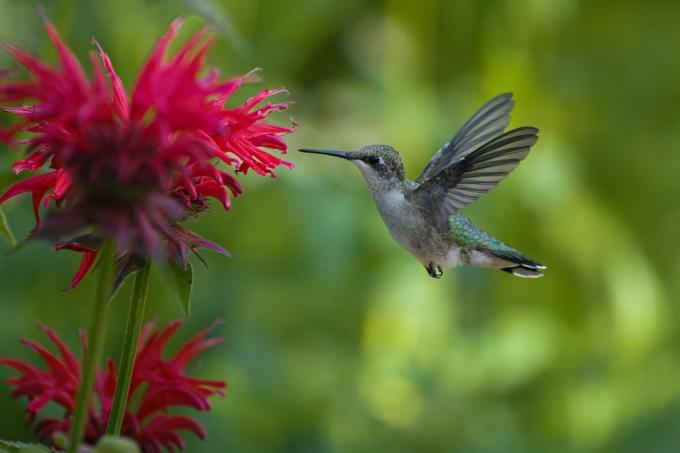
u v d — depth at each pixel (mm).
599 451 9633
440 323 9523
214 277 8852
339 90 9992
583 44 11625
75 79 3439
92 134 3533
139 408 4715
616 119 11781
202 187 4102
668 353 10586
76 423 3555
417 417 9500
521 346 9609
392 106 9570
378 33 10547
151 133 3572
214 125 3516
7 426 7613
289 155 8617
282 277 9414
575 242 10023
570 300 10383
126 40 8234
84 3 8438
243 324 8836
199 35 3586
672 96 11930
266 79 9062
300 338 9492
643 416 9680
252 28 8844
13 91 3449
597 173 11711
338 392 9375
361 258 9422
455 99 9906
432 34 10023
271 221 9070
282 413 9078
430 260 6676
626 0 11727
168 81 3547
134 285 4102
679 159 11750
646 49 11859
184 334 8484
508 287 10156
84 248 4012
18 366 4688
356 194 9000
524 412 9930
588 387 9938
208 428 8297
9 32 7602
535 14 9922
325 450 9180
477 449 9500
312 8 9438
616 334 10000
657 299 10141
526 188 9547
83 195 3592
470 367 9602
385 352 9570
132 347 4109
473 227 6727
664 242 11820
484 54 10008
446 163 6945
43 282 8328
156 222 3750
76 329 8406
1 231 4590
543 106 10094
